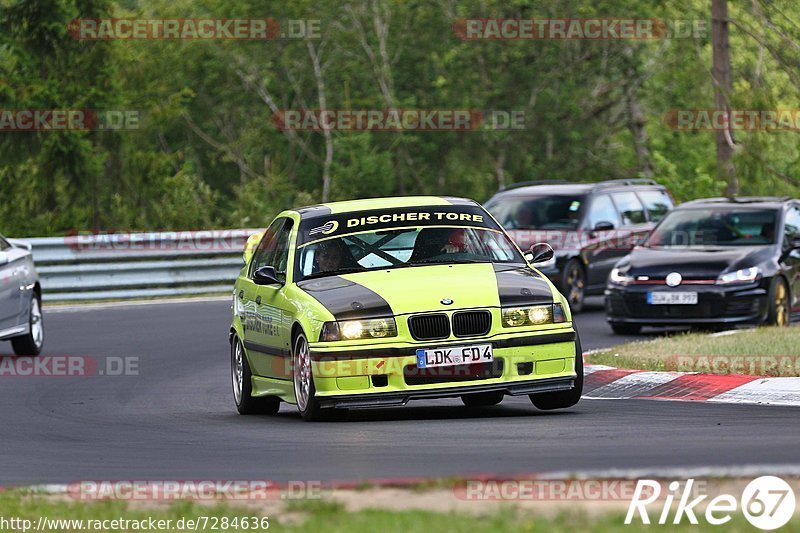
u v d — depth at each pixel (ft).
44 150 443.73
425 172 640.58
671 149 646.33
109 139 474.08
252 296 152.87
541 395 139.85
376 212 149.89
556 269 270.87
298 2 636.48
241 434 130.21
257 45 650.43
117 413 154.61
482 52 635.25
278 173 631.15
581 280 277.03
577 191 285.43
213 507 88.58
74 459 118.42
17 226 442.50
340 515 83.20
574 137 619.67
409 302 132.26
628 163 650.43
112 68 464.65
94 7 460.55
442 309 131.85
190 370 196.85
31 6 453.17
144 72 527.40
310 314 134.10
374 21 632.79
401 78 642.22
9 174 452.76
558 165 629.10
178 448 122.42
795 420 124.26
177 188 478.18
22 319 209.67
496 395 151.23
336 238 146.20
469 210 151.53
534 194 287.07
